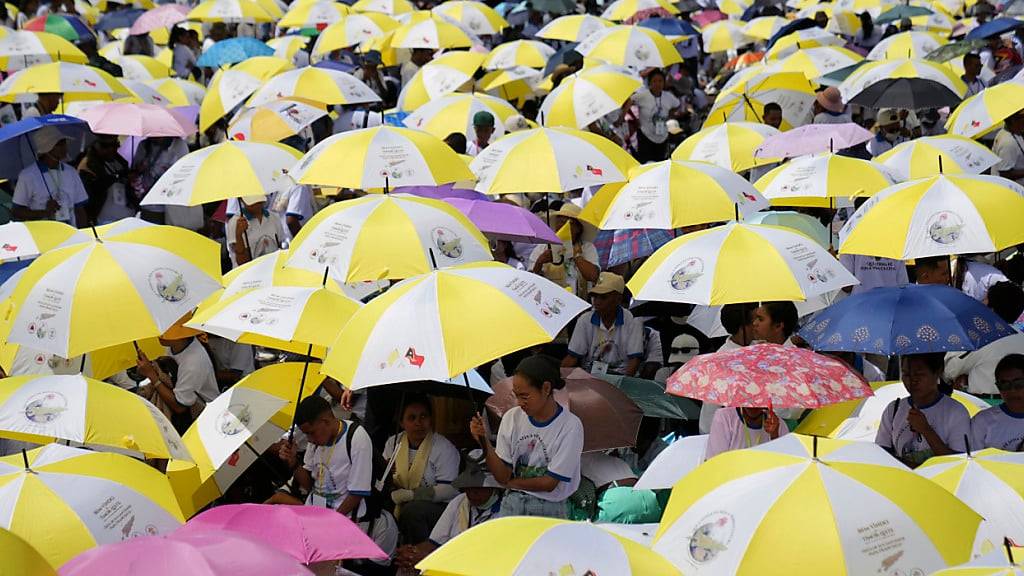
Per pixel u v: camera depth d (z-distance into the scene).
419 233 30.31
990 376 30.06
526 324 24.31
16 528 20.27
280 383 28.31
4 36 63.06
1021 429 25.23
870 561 16.89
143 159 52.50
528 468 25.81
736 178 34.78
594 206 39.53
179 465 27.11
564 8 79.12
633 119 57.75
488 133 46.75
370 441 27.78
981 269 35.25
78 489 21.00
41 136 48.25
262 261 33.75
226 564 15.73
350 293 34.38
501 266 26.03
